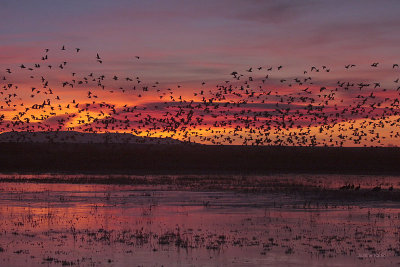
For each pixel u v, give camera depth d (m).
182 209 33.03
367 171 78.62
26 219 28.47
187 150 104.12
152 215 30.27
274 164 86.94
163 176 64.50
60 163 85.75
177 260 18.92
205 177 63.00
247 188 47.66
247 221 28.12
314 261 18.78
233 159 92.38
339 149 110.38
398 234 24.22
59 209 32.72
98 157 94.12
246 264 18.33
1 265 18.20
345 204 35.94
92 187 48.25
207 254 19.88
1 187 47.69
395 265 18.22
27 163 84.75
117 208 33.34
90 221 27.88
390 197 40.41
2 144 108.31
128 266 18.05
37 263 18.50
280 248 21.00
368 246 21.44
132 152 102.00
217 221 28.08
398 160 91.94
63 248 20.95
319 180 59.91
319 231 25.03
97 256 19.55
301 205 35.31
